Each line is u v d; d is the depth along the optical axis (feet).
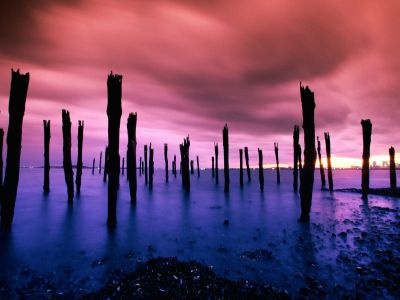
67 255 20.97
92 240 25.53
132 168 49.96
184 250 21.93
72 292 14.32
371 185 113.91
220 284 14.39
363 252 20.18
